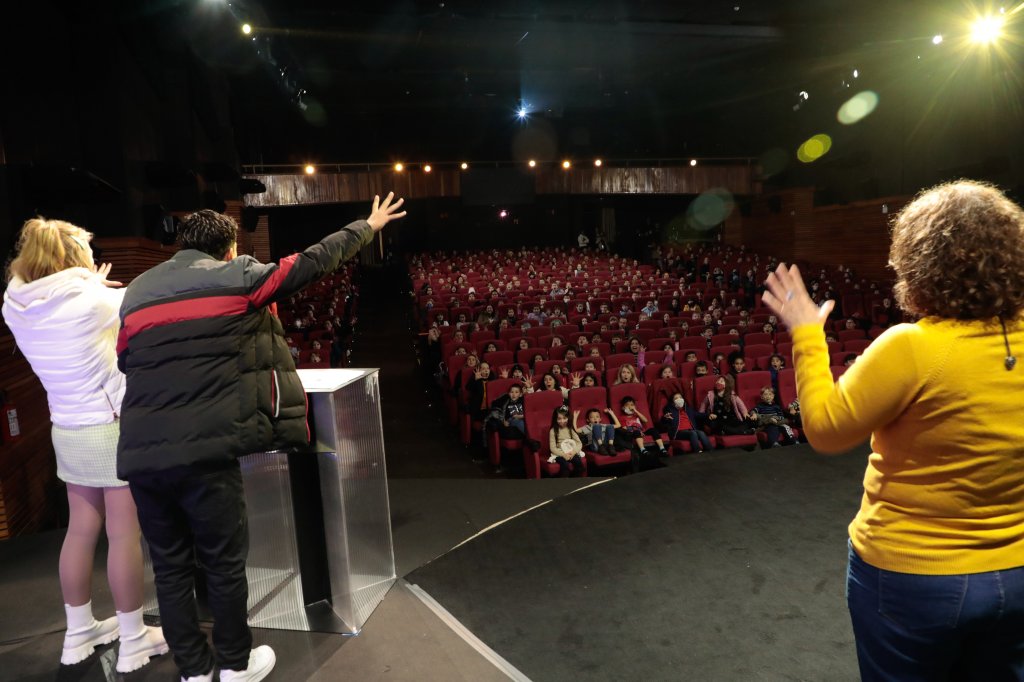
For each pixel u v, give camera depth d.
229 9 11.98
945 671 1.14
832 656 1.99
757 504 3.16
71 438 1.96
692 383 7.66
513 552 2.73
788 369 7.83
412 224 28.08
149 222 9.51
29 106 6.85
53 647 2.18
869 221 17.48
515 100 25.06
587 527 2.96
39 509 5.23
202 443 1.68
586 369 8.00
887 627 1.13
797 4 15.52
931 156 15.45
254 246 20.02
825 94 19.05
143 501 1.76
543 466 6.53
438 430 8.70
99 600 2.43
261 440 1.77
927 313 1.14
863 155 17.08
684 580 2.47
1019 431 1.04
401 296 20.67
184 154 11.71
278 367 1.85
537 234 28.12
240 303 1.72
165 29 10.41
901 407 1.09
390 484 3.60
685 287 16.52
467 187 21.19
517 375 8.04
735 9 15.98
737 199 23.53
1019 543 1.06
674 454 7.01
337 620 2.19
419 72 22.78
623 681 1.90
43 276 1.91
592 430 6.76
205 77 13.38
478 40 18.66
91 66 8.43
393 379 11.62
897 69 16.30
